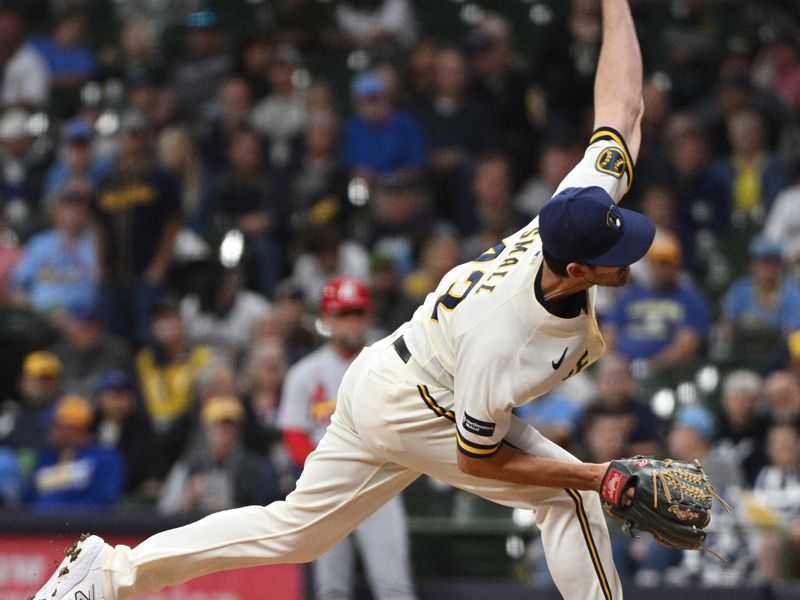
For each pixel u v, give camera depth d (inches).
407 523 1183.6
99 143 1927.9
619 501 645.9
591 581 693.9
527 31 2188.7
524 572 1164.5
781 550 1150.3
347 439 708.0
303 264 1608.0
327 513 710.5
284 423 1086.4
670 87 1989.4
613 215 615.2
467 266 679.7
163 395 1503.4
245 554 711.1
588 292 637.3
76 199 1680.6
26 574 1127.0
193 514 1120.8
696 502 637.9
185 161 1851.6
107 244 1668.3
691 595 1105.4
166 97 1947.6
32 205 1925.4
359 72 2107.5
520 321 635.5
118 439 1376.7
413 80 1998.0
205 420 1291.8
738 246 1721.2
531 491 690.8
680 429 1268.5
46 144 1989.4
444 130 1888.5
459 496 1254.9
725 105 1879.9
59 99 2116.1
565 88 1918.1
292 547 714.8
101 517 1125.1
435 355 671.1
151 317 1637.6
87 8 2335.1
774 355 1430.9
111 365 1501.0
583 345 644.1
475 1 2219.5
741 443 1320.1
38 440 1408.7
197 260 1674.5
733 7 2175.2
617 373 1288.1
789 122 1913.1
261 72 1987.0
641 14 2079.2
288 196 1769.2
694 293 1525.6
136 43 2196.1
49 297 1659.7
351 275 1612.9
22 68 2132.1
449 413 674.8
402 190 1696.6
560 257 615.8
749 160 1817.2
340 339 1079.6
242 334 1576.0
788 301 1567.4
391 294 1537.9
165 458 1379.2
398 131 1865.2
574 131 1903.3
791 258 1664.6
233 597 1110.4
